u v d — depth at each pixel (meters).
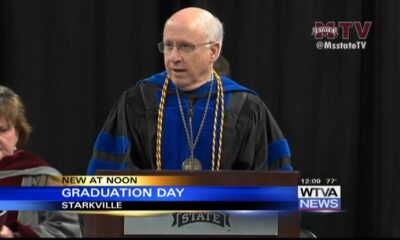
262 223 6.06
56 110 16.59
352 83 17.02
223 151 9.38
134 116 9.55
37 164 9.28
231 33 16.89
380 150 17.20
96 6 16.64
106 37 16.66
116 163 9.43
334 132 17.09
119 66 16.67
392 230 17.20
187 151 9.38
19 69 16.45
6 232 6.29
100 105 16.80
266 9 16.86
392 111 17.09
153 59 16.69
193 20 8.70
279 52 16.94
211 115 9.49
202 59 8.85
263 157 9.62
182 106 9.52
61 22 16.50
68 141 16.66
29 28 16.41
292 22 16.86
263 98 16.97
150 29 16.64
